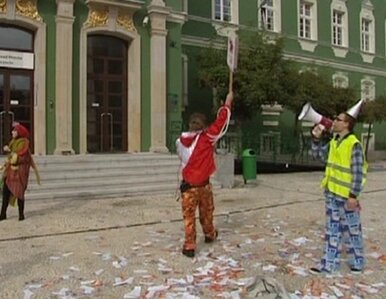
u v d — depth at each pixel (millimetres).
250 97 17312
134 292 5051
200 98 20734
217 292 5047
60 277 5555
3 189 9008
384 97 23797
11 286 5234
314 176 18484
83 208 10383
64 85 14797
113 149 16453
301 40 25922
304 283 5363
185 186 6512
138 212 9875
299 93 18328
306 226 8492
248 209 10273
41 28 14664
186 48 20578
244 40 18766
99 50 16234
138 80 16422
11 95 14719
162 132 16609
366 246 7051
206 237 7125
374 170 22250
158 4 16438
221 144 20797
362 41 30047
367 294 5027
